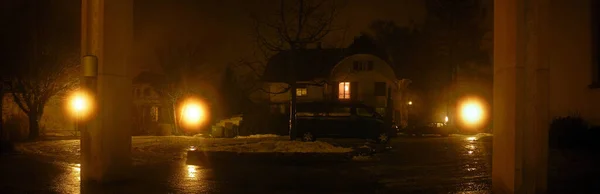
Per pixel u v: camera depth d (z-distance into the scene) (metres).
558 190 11.28
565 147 20.67
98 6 11.51
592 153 18.53
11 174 14.01
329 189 11.93
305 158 17.23
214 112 50.16
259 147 18.47
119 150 12.20
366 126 27.25
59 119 42.84
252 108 53.12
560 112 23.48
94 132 11.66
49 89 32.12
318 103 27.84
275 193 11.41
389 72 52.16
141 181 12.87
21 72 31.36
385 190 11.78
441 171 14.96
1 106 27.70
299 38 22.45
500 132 10.41
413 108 60.06
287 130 39.53
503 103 10.23
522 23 9.77
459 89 51.94
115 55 11.93
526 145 9.74
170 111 46.94
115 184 11.90
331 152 17.69
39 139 31.00
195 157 17.59
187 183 12.63
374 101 51.69
